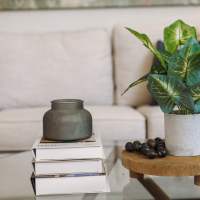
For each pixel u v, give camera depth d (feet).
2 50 8.30
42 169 3.62
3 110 7.88
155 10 9.26
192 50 3.64
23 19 9.29
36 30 9.30
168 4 9.16
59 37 8.50
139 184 4.17
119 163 4.53
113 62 8.70
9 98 8.17
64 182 3.63
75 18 9.30
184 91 3.67
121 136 6.63
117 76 8.47
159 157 3.87
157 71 3.98
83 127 3.90
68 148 3.64
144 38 3.84
